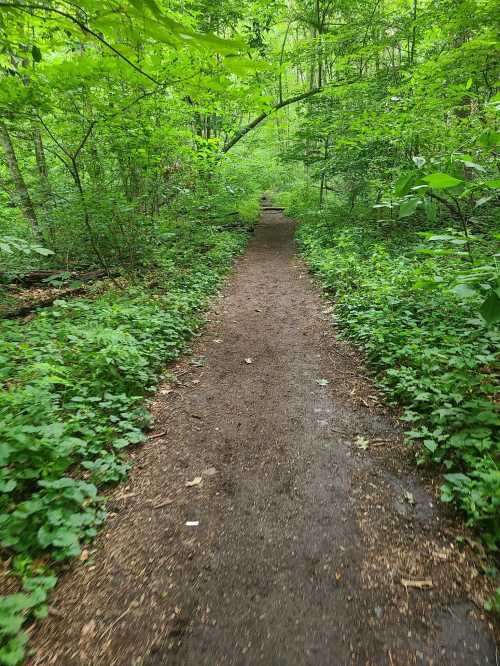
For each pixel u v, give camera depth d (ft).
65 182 28.14
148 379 13.51
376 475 9.23
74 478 8.90
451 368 11.92
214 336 18.49
